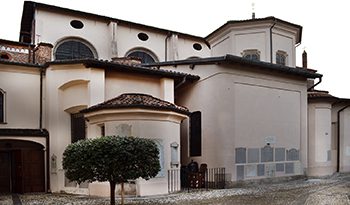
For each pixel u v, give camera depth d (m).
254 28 24.09
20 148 17.06
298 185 17.92
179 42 31.03
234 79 19.02
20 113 17.81
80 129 17.47
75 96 17.17
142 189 14.66
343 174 24.41
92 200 13.81
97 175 11.23
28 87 18.11
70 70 17.11
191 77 19.48
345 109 26.78
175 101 21.22
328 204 12.01
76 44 26.64
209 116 19.17
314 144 23.39
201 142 19.45
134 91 17.88
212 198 13.80
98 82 16.56
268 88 20.38
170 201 13.17
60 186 16.91
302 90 22.00
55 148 17.36
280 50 24.39
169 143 15.80
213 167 18.55
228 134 18.39
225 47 25.33
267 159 19.77
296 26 24.91
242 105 19.14
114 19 27.56
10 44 22.41
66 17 26.17
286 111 21.06
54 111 17.55
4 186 17.61
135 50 28.91
